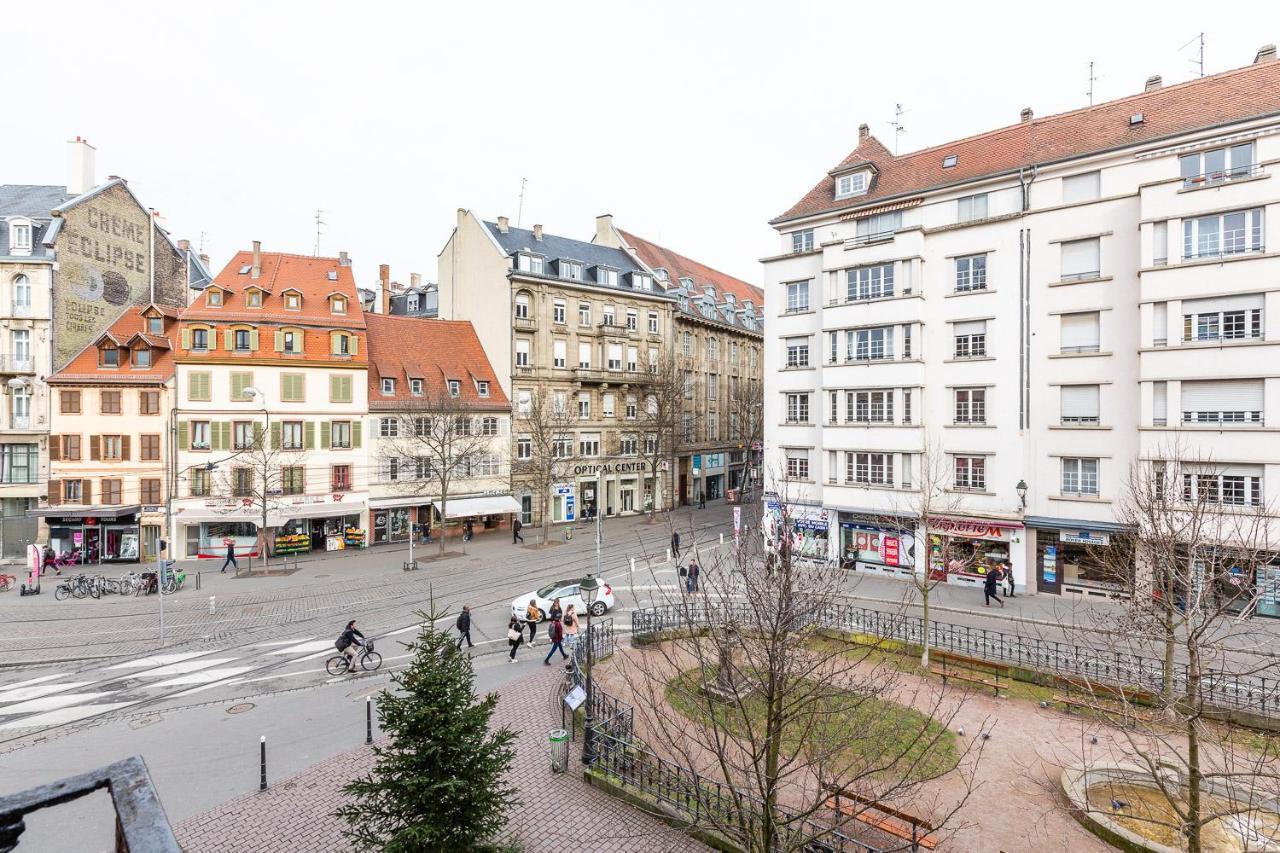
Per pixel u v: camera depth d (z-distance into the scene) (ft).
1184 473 79.66
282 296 137.69
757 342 237.04
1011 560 94.68
